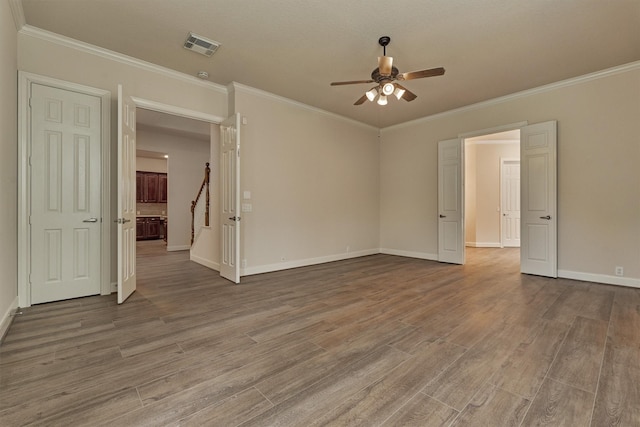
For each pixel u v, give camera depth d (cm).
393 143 642
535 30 298
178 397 157
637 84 365
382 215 664
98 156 336
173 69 384
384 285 387
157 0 256
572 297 331
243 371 183
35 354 201
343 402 154
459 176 530
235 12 272
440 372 182
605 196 388
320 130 543
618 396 157
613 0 253
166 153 720
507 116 472
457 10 268
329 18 281
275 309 294
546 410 147
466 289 367
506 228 788
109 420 139
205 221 546
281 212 485
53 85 306
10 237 262
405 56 349
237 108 429
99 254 338
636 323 255
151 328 246
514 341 223
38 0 254
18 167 284
